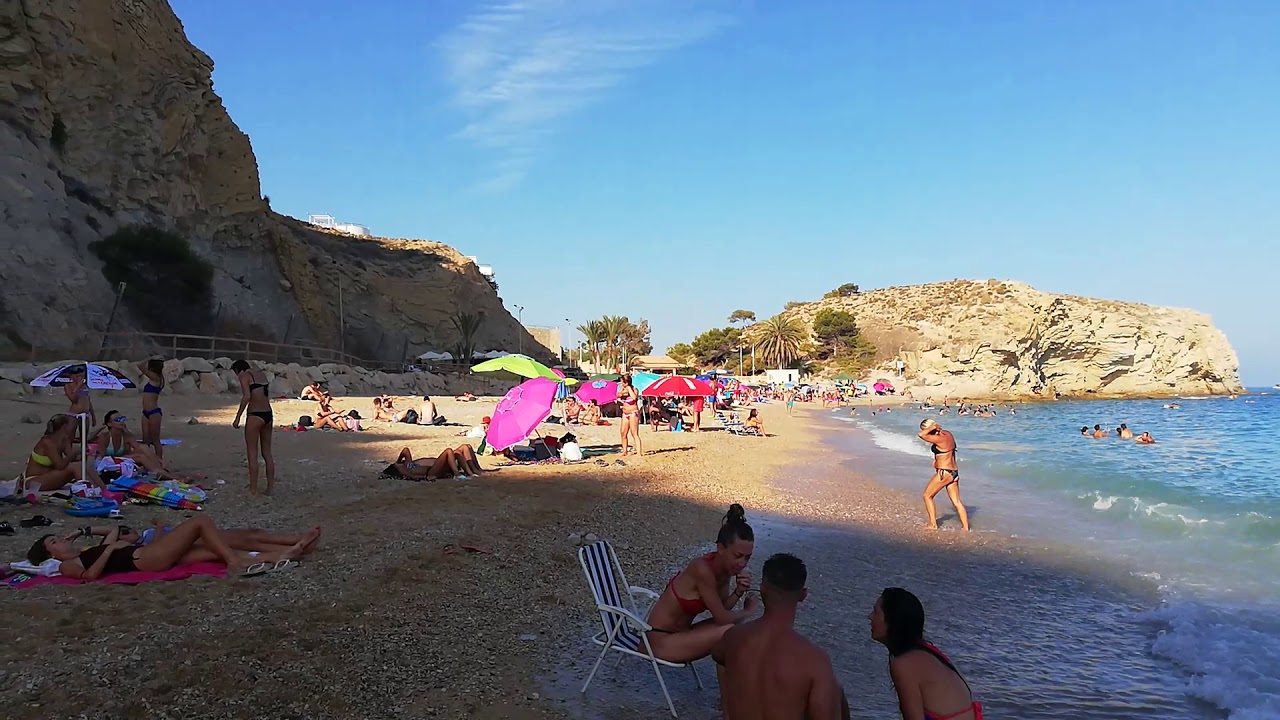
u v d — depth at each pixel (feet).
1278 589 26.25
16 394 65.67
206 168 140.26
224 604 19.77
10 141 100.12
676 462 61.93
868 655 20.08
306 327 153.28
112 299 101.81
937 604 24.88
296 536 25.30
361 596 21.34
